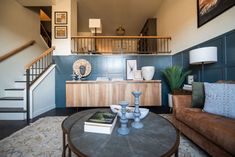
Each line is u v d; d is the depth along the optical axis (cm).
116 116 136
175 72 329
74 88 351
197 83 213
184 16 346
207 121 151
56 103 411
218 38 235
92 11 545
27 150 175
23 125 266
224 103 168
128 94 353
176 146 95
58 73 413
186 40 338
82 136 108
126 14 573
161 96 391
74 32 455
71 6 429
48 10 552
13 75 374
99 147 92
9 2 371
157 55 423
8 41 367
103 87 353
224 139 122
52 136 213
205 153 165
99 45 599
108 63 421
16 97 339
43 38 538
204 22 268
